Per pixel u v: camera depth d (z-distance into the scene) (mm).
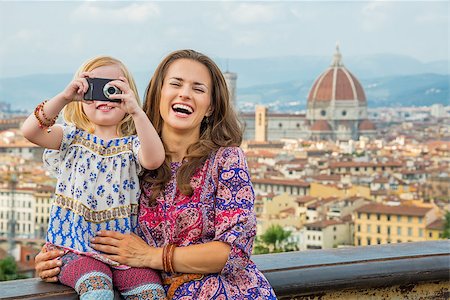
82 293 1990
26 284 2059
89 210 2088
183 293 2111
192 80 2189
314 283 2432
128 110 2059
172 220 2139
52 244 2092
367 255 2633
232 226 2100
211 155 2191
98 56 2182
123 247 2080
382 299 2627
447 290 2752
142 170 2186
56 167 2135
